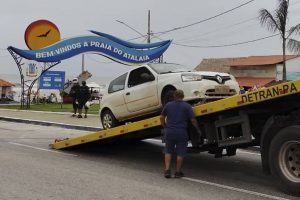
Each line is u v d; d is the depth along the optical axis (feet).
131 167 33.65
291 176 24.89
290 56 176.04
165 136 29.73
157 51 92.22
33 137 52.34
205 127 30.60
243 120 27.89
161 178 29.55
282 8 116.98
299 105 25.38
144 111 39.91
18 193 24.44
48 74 118.32
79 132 60.39
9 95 193.47
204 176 30.66
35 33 99.14
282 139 24.93
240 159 38.01
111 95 43.98
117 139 37.86
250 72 180.96
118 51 92.12
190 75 35.24
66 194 24.48
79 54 93.61
